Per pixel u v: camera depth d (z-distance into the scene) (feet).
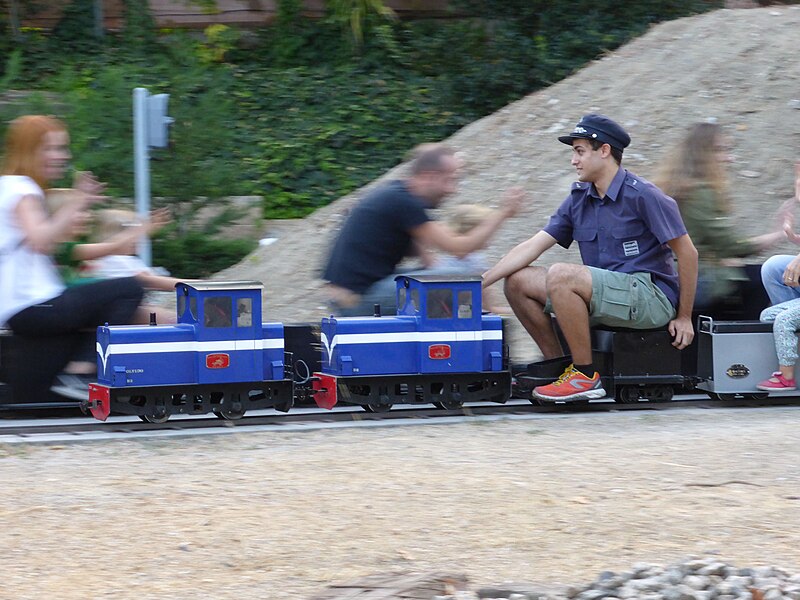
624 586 17.89
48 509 22.97
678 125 66.95
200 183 60.80
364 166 82.64
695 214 34.83
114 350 30.32
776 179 58.90
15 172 32.42
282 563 19.84
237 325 31.27
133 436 30.14
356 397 32.37
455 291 32.94
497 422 32.27
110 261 36.06
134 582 18.95
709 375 34.45
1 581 18.99
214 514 22.65
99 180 58.49
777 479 25.16
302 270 59.62
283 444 29.27
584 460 27.04
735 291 36.81
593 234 33.86
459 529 21.67
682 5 88.12
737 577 18.16
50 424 31.86
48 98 58.95
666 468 26.18
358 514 22.61
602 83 74.54
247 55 95.09
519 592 17.93
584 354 32.99
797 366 34.19
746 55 72.13
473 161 70.08
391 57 92.84
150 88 84.33
